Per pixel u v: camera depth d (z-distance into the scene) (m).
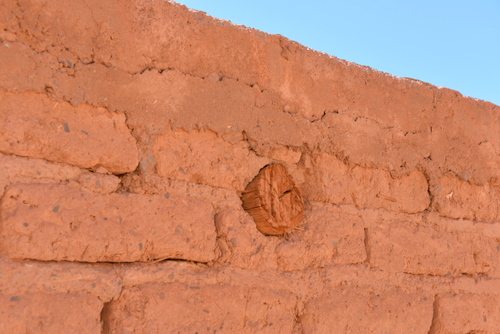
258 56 3.25
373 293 3.52
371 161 3.65
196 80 3.00
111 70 2.73
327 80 3.53
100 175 2.70
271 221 3.16
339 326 3.32
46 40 2.57
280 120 3.29
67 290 2.49
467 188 4.16
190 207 2.93
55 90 2.57
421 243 3.82
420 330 3.68
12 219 2.40
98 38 2.71
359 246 3.54
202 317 2.84
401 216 3.80
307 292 3.26
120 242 2.67
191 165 2.98
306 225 3.37
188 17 3.03
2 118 2.44
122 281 2.65
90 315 2.52
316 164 3.46
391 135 3.77
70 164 2.63
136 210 2.75
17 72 2.48
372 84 3.73
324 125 3.47
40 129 2.53
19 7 2.51
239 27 3.21
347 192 3.56
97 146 2.68
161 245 2.80
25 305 2.36
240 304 2.97
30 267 2.41
